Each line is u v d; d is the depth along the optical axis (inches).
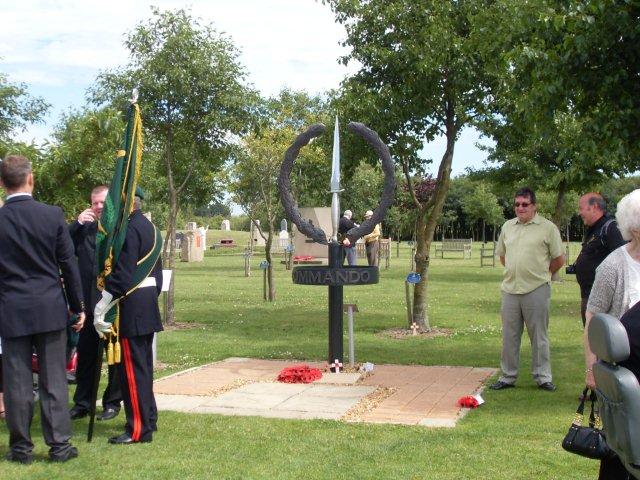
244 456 212.1
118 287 220.5
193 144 527.5
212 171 652.1
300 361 372.8
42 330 207.5
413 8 435.2
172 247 518.9
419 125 460.4
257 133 534.6
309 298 705.6
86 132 404.8
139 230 229.6
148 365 232.5
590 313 154.9
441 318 548.7
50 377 211.3
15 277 209.3
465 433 233.0
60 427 211.0
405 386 309.0
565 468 198.2
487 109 449.1
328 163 1045.8
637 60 287.6
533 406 273.9
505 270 312.2
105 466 204.4
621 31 275.4
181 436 233.8
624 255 151.6
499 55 353.4
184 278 958.4
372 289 811.4
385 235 2062.0
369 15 442.9
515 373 307.0
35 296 208.5
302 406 273.7
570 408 270.1
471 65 424.8
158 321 234.8
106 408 265.3
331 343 343.0
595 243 275.3
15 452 209.3
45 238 211.5
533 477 191.6
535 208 309.3
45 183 398.0
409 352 397.7
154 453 216.4
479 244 2411.4
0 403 261.3
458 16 430.0
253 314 576.7
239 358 382.3
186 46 493.0
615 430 122.1
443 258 1537.9
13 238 209.2
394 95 435.8
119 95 498.9
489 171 894.4
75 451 213.8
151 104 490.6
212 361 373.7
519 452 212.4
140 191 237.5
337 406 273.0
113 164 409.1
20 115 697.0
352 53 457.4
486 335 459.8
